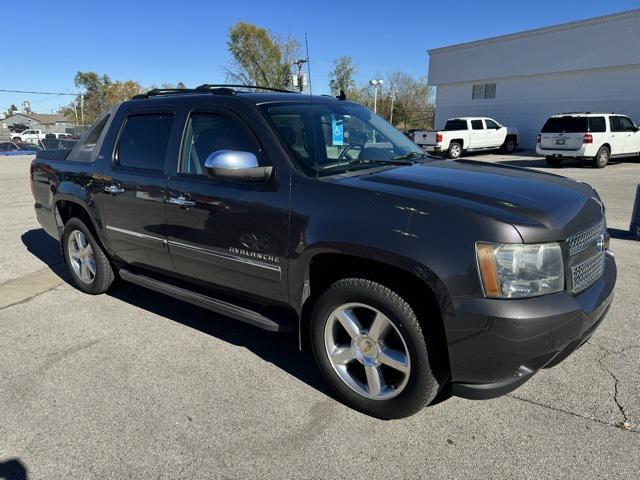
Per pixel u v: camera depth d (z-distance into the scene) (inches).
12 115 4458.7
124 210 160.9
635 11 842.2
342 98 171.5
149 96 170.6
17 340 155.6
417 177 117.4
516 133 1020.5
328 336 118.6
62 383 130.3
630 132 725.3
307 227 113.3
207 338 156.6
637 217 270.4
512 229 93.7
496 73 1080.8
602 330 156.4
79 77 2970.0
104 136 173.3
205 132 139.9
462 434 108.6
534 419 113.3
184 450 104.6
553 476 96.1
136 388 127.8
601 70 919.7
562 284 98.8
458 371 100.0
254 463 100.7
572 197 113.3
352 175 120.3
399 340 109.3
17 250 262.8
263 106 132.5
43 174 202.2
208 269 140.5
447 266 95.7
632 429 109.3
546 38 980.6
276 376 133.7
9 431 111.0
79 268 197.2
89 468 99.5
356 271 112.3
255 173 119.0
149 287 163.8
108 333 160.2
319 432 110.0
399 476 96.7
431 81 1229.7
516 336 92.5
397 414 110.9
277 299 126.7
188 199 138.0
